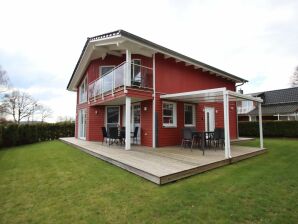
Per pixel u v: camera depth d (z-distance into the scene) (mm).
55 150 10219
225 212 3152
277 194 3857
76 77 15281
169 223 2873
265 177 4930
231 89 14852
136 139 10367
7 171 6102
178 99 10055
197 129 11383
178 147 9180
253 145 10781
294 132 14680
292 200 3588
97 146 9633
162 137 9461
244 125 17422
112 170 5680
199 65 11227
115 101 10227
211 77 12977
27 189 4426
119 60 11414
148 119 9562
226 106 6641
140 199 3682
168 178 4504
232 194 3848
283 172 5398
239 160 6969
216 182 4551
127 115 8242
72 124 18484
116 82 9008
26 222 3021
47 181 4953
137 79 8969
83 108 14406
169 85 10086
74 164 6699
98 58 12070
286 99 22719
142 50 9086
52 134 17219
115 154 7172
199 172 5289
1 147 13211
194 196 3756
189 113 11203
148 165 5379
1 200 3854
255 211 3180
